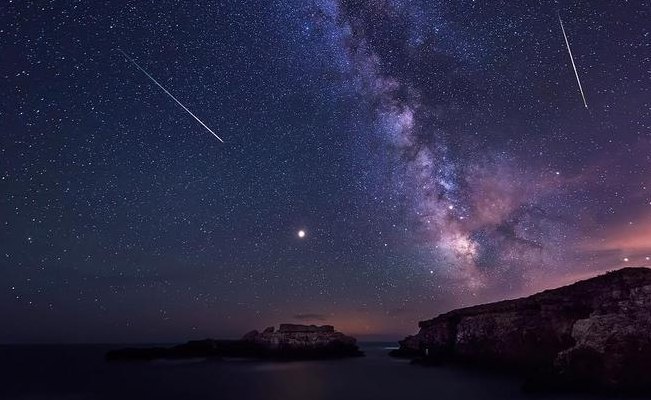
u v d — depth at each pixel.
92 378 53.66
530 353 45.66
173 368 65.31
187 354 88.25
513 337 48.09
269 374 54.91
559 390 31.66
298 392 39.16
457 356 60.91
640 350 29.77
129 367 68.94
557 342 41.41
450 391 37.00
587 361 31.23
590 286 40.16
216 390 41.44
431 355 68.94
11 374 61.03
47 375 58.69
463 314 63.16
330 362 73.62
